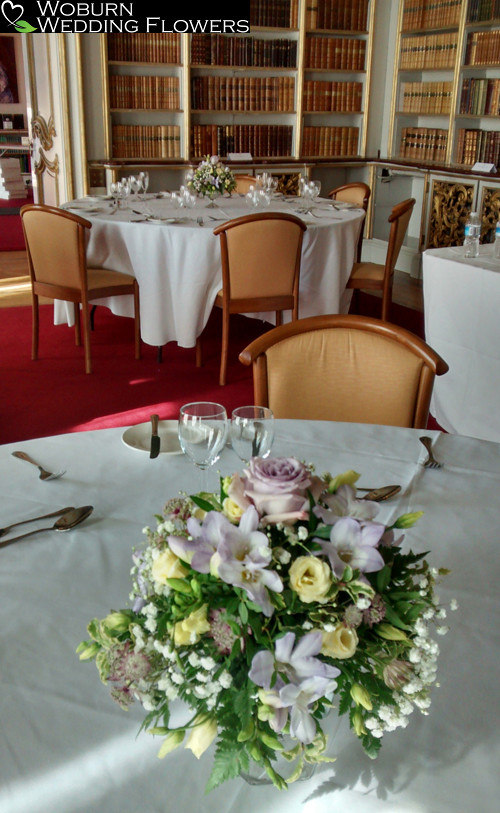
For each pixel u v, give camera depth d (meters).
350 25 6.78
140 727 0.78
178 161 6.51
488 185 5.80
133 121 6.51
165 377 4.12
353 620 0.64
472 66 5.98
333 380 1.83
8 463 1.41
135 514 1.24
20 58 11.28
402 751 0.80
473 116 6.09
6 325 5.03
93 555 1.12
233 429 1.12
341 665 0.66
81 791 0.75
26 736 0.80
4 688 0.87
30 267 4.17
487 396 3.06
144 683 0.65
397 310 5.68
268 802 0.74
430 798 0.75
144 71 6.41
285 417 1.85
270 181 5.02
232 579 0.61
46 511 1.25
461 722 0.84
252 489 0.67
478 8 5.85
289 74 6.88
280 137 6.94
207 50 6.40
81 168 6.37
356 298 5.52
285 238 3.83
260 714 0.62
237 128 6.73
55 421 3.50
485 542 1.19
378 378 1.80
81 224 3.86
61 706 0.84
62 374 4.14
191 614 0.63
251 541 0.64
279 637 0.63
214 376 4.16
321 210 4.73
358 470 1.40
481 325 3.01
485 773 0.78
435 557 1.14
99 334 4.89
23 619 0.98
